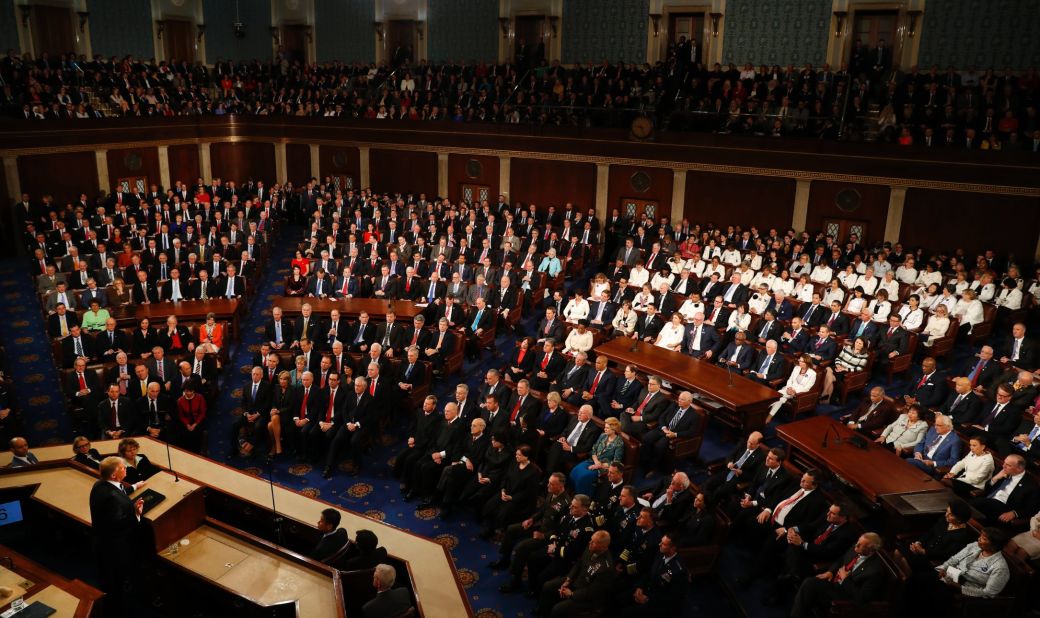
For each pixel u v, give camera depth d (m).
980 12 19.06
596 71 22.69
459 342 13.22
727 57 22.22
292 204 24.31
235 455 11.09
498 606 7.97
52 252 18.02
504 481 9.25
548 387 12.14
